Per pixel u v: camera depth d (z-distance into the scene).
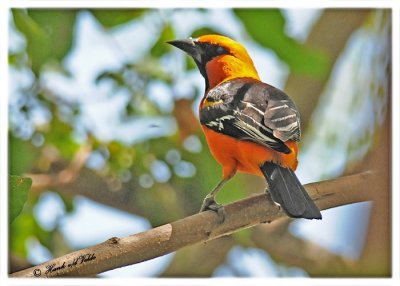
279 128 9.48
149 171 12.38
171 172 12.29
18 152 11.89
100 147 12.34
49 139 12.21
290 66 11.58
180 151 12.31
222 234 9.16
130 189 12.41
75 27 11.77
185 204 12.36
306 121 12.35
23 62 11.73
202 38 11.34
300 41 12.10
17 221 11.91
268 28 11.45
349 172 11.84
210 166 12.18
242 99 10.02
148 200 12.39
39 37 11.62
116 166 12.32
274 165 9.36
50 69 11.92
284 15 11.44
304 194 9.08
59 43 11.72
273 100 10.00
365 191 9.83
